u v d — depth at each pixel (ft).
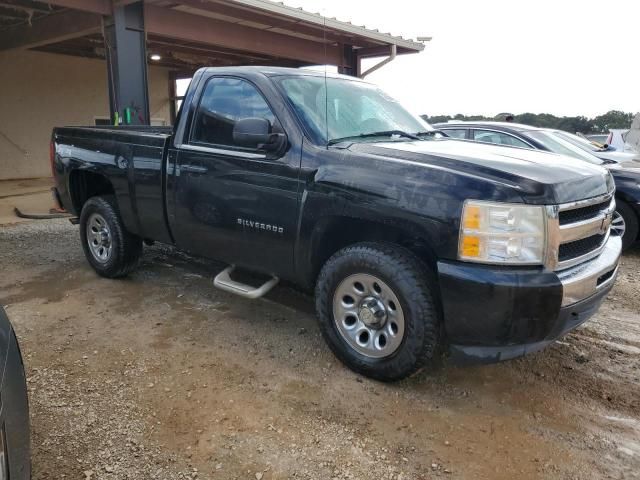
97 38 41.16
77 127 17.03
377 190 9.91
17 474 6.25
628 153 27.61
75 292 15.62
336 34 37.78
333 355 11.85
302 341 12.55
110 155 15.14
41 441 8.68
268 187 11.52
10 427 6.18
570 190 9.41
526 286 8.76
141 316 13.88
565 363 11.82
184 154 13.17
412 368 9.99
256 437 8.93
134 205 14.75
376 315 10.30
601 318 14.52
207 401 9.96
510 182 9.05
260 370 11.16
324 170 10.65
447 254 9.23
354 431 9.14
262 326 13.38
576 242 9.87
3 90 45.80
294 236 11.27
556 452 8.73
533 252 8.95
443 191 9.27
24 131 47.67
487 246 8.95
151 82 57.88
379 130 12.73
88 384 10.46
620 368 11.62
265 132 11.10
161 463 8.25
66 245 21.29
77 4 27.63
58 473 7.95
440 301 9.89
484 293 8.89
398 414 9.68
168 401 9.93
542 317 8.95
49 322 13.42
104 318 13.73
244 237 12.27
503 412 9.86
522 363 11.77
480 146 11.94
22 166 47.88
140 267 17.90
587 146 25.55
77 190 17.29
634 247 22.82
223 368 11.21
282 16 32.71
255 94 12.21
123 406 9.73
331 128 11.69
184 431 9.05
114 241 15.81
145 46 30.53
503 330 9.04
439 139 13.00
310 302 15.03
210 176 12.58
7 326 6.95
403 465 8.33
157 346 12.18
